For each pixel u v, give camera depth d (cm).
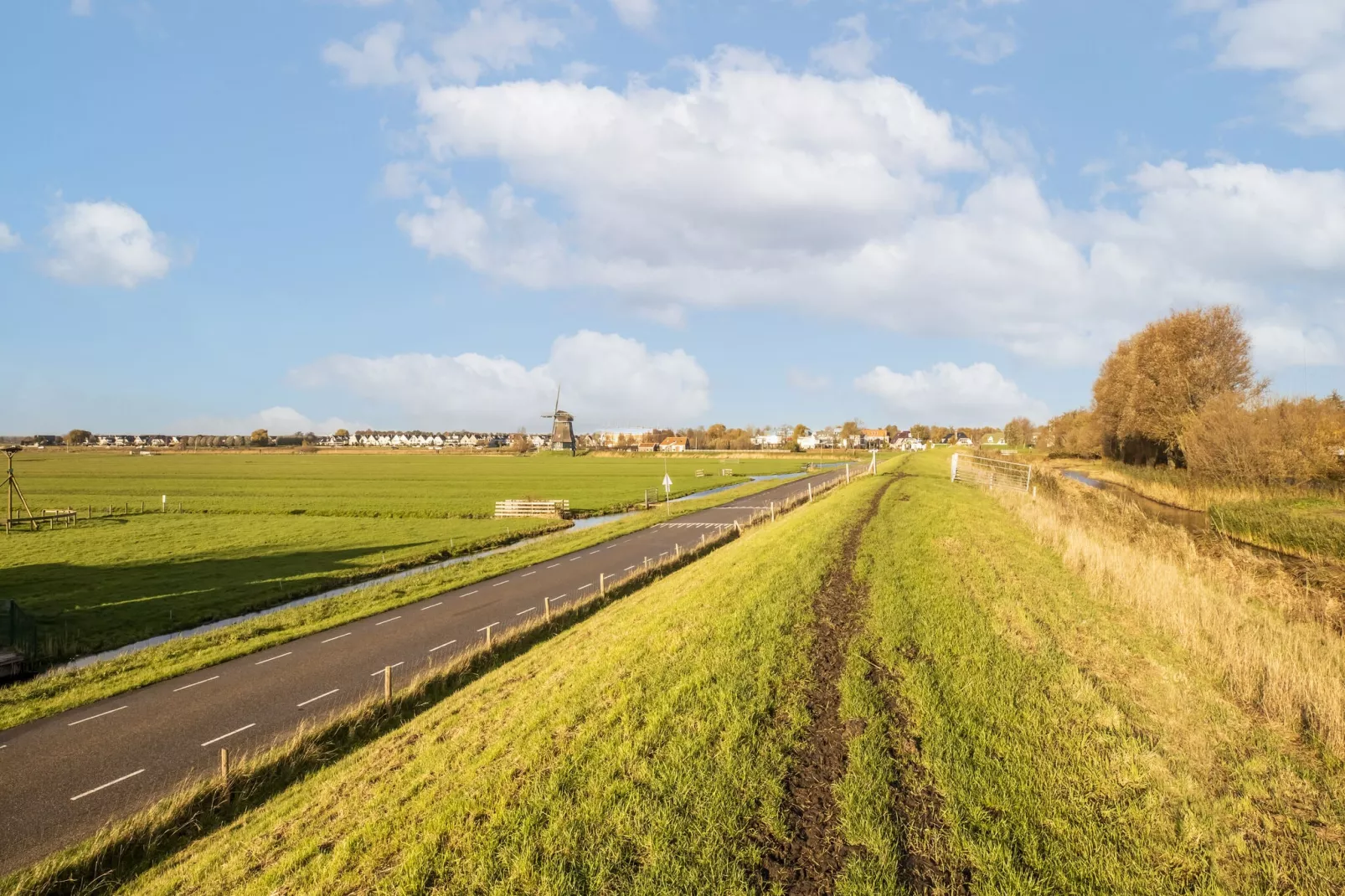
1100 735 1004
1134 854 747
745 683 1220
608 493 8100
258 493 8119
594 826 848
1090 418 10600
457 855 831
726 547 3575
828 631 1522
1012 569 2161
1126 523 3716
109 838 1049
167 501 6944
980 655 1320
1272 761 960
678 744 1016
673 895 718
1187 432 5962
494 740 1166
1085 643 1462
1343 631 1848
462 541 4403
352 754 1333
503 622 2338
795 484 8669
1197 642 1459
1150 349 7031
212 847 1023
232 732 1492
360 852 890
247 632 2222
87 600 2838
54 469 12962
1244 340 6531
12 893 934
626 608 2220
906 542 2544
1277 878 711
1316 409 5428
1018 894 688
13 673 1923
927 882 723
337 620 2366
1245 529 3719
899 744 995
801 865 759
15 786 1259
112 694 1700
